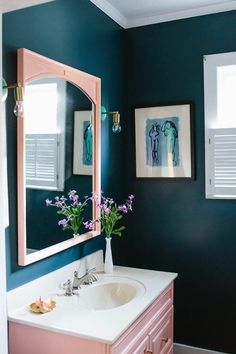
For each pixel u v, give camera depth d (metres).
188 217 2.69
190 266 2.69
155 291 1.95
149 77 2.78
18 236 1.71
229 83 2.56
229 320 2.60
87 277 2.06
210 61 2.59
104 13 2.51
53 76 1.93
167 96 2.72
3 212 1.57
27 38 1.78
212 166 2.60
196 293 2.68
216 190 2.59
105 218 2.30
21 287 1.72
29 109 1.75
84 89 2.21
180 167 2.68
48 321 1.57
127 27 2.83
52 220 1.93
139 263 2.85
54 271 1.96
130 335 1.62
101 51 2.48
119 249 2.76
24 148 1.72
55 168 1.95
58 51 2.02
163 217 2.76
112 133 2.63
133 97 2.83
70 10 2.13
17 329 1.60
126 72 2.84
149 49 2.77
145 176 2.79
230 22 2.53
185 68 2.67
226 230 2.58
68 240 2.06
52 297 1.84
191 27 2.64
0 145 1.53
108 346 1.43
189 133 2.64
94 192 2.33
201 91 2.63
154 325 1.93
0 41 1.52
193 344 2.70
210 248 2.63
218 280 2.62
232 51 2.53
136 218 2.85
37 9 1.85
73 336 1.48
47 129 1.89
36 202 1.81
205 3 2.51
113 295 2.09
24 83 1.71
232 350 2.59
